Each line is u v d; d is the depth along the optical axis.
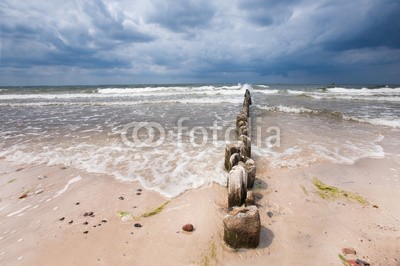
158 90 37.25
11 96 29.86
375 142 9.40
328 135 10.37
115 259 3.73
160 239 4.13
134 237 4.20
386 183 6.08
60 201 5.31
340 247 3.96
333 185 5.96
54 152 8.23
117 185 5.93
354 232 4.32
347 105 20.27
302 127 11.88
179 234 4.23
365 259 3.72
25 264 3.66
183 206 5.04
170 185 5.88
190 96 28.28
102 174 6.53
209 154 7.85
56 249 3.94
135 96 29.33
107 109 18.56
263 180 6.15
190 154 7.90
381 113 16.03
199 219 4.62
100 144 9.12
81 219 4.69
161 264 3.62
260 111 16.89
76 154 8.02
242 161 6.08
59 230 4.38
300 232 4.29
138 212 4.89
